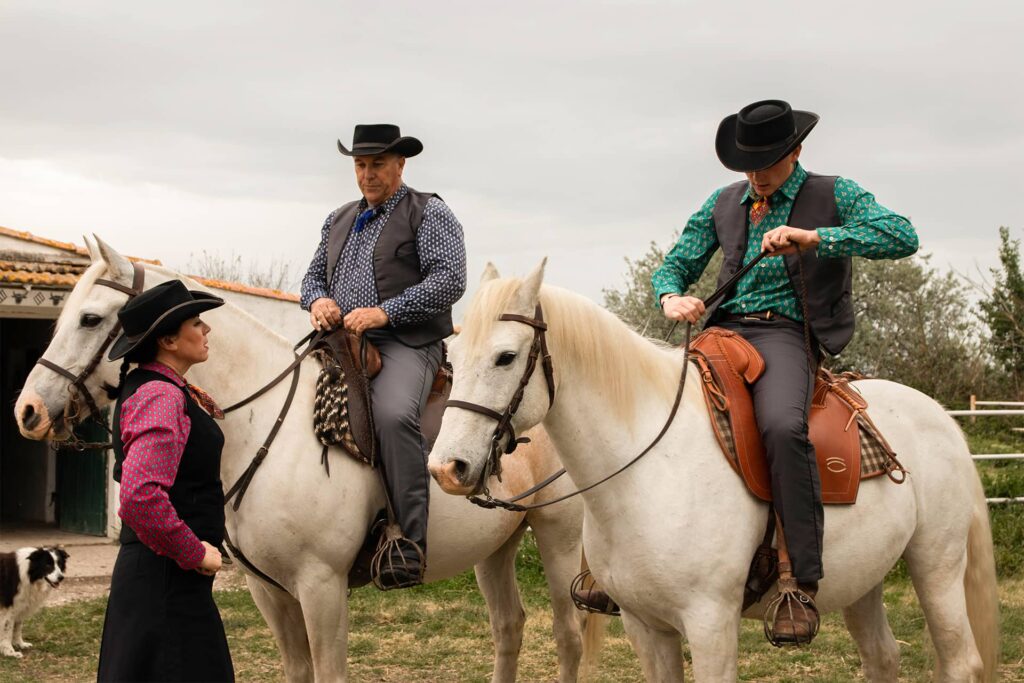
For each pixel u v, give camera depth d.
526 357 3.28
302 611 4.24
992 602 4.23
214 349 4.09
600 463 3.46
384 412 4.16
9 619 6.82
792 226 3.91
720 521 3.43
